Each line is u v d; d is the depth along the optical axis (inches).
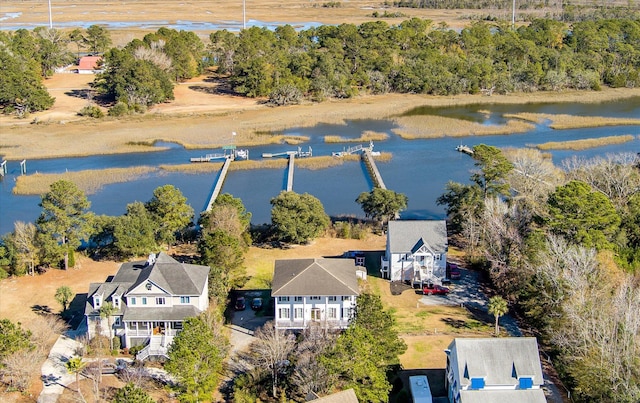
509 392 2383.1
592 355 2513.5
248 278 3491.6
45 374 2748.5
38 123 6914.4
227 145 6028.5
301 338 2805.1
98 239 3846.0
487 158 4040.4
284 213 3907.5
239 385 2593.5
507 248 3432.6
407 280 3553.2
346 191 5044.3
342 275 3090.6
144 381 2699.3
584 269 2945.4
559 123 6909.5
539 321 2982.3
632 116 7244.1
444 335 3038.9
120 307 2950.3
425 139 6446.9
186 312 2930.6
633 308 2664.9
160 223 3912.4
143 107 7352.4
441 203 4200.3
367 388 2427.4
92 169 5595.5
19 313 3248.0
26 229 3654.0
